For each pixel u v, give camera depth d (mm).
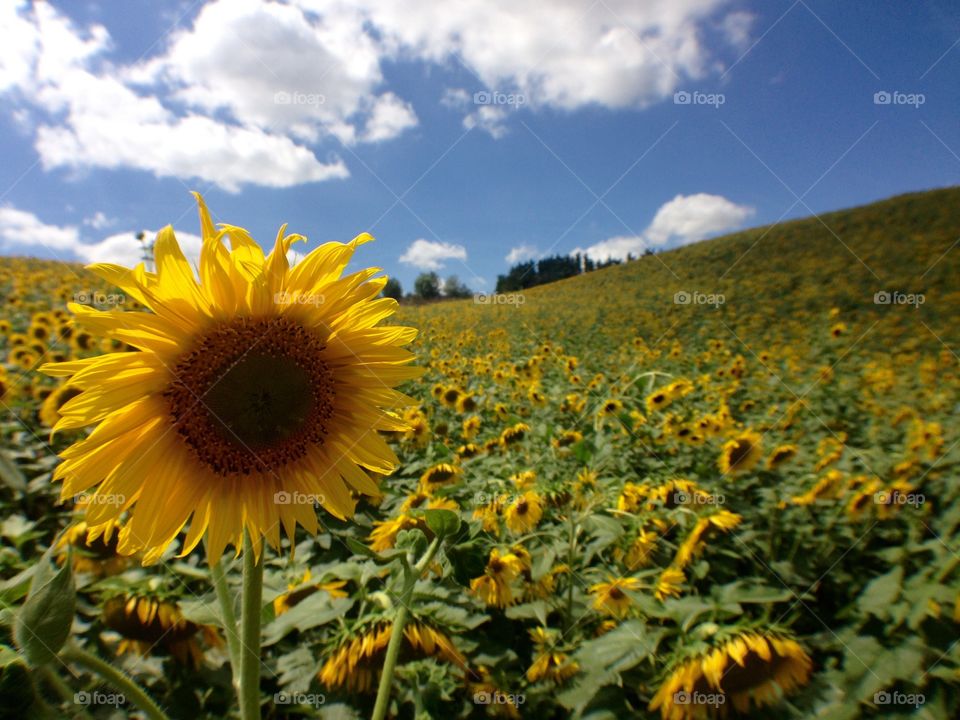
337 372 1697
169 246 1472
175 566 2018
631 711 1727
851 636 2137
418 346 12133
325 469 1654
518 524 2975
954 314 12391
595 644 1838
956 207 22781
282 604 2146
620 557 2939
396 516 3096
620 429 5078
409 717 1797
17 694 1020
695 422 5328
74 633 1775
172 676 1739
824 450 4508
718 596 1799
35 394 4586
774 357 9984
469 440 5523
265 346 1552
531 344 14320
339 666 1720
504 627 2514
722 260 26734
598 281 29344
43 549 2508
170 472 1516
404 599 1626
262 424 1549
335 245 1660
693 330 16062
